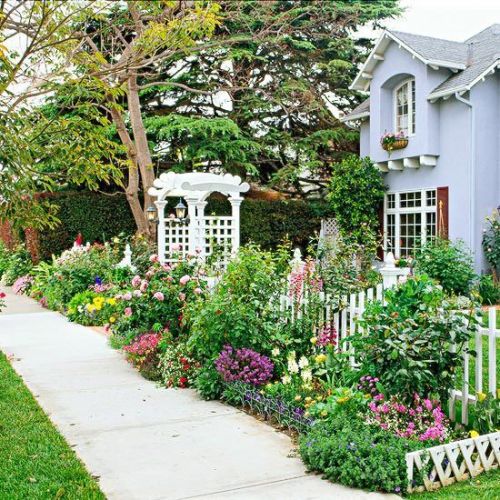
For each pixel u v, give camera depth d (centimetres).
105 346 861
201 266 816
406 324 451
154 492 367
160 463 414
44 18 529
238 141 1819
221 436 469
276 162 2084
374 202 1614
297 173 1898
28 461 414
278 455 428
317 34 1970
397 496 361
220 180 1247
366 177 1588
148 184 1723
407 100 1545
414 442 401
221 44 1738
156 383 642
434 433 414
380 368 464
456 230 1411
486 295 1228
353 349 588
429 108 1440
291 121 2083
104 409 546
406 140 1491
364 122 1741
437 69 1436
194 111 2016
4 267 1919
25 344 878
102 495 359
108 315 1024
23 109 502
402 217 1591
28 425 492
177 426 495
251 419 513
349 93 2039
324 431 420
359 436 406
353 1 2039
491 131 1388
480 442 397
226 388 571
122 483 381
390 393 459
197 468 405
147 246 1412
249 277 648
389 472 369
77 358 776
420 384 444
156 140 1909
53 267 1500
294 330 654
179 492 367
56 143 535
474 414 455
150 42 706
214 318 597
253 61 1995
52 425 494
